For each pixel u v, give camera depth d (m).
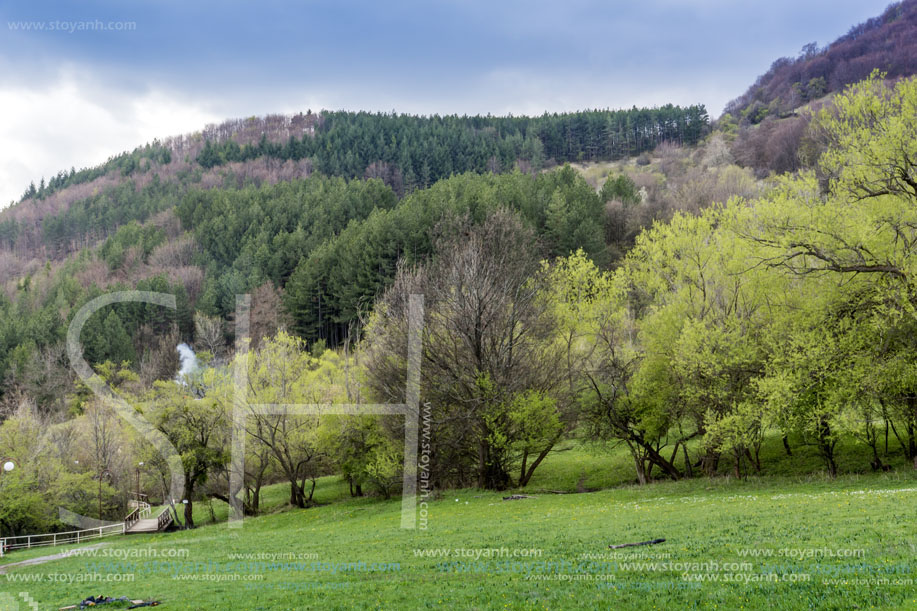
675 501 32.03
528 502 38.12
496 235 59.06
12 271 151.62
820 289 38.94
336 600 17.17
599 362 48.12
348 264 96.50
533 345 47.72
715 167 159.75
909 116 34.53
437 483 49.38
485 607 14.67
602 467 53.69
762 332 40.84
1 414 74.94
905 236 35.19
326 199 142.00
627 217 104.06
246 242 127.44
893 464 38.06
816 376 36.72
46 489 57.47
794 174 43.84
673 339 44.06
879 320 34.25
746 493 33.19
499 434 43.78
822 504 24.28
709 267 44.75
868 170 35.56
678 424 46.47
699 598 13.50
